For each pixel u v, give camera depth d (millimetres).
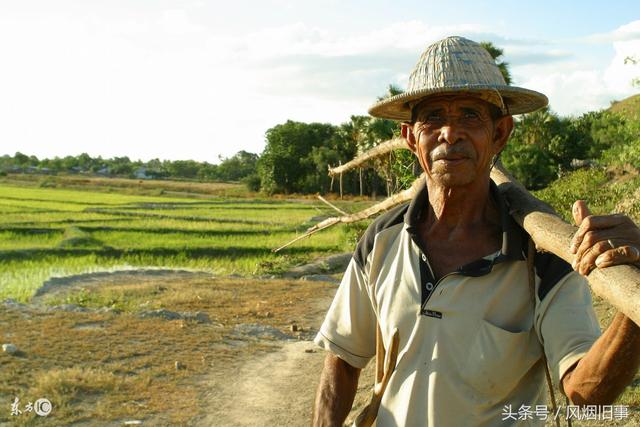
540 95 1811
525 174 38344
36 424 6191
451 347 1701
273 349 9188
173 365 8164
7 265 18141
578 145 43312
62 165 143250
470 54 1791
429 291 1752
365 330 1989
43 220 33500
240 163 124438
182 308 11953
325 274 18156
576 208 1449
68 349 8625
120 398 6957
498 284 1702
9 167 121938
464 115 1771
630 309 1235
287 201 56031
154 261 20109
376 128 15836
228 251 21391
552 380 1791
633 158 16828
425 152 1819
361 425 1862
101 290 13922
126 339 9242
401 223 1918
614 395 1447
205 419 6539
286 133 76500
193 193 78188
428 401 1705
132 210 42750
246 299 13078
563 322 1599
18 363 7910
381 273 1883
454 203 1800
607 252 1311
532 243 1701
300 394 7270
